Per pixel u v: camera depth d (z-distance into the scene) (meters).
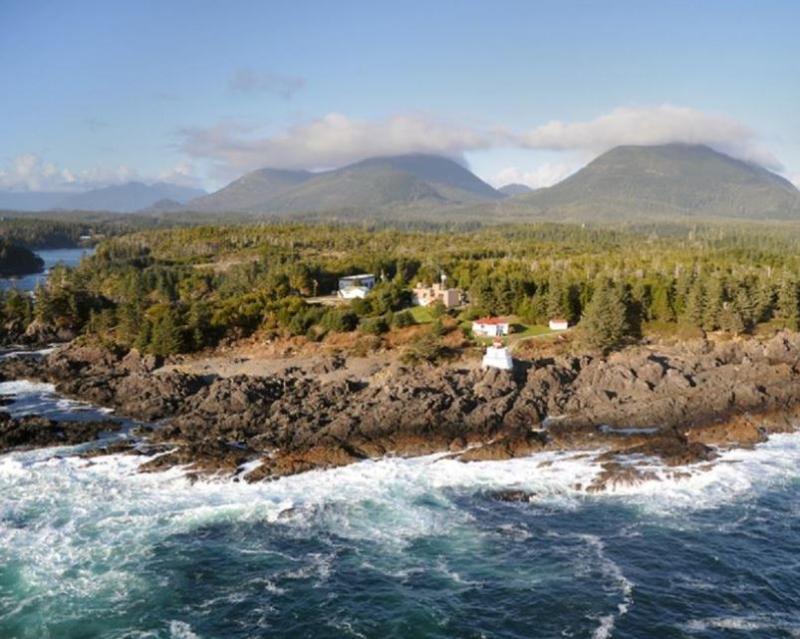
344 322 154.12
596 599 58.00
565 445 91.75
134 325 154.00
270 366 135.25
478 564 63.62
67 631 53.84
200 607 57.12
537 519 72.25
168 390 116.62
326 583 60.59
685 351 135.12
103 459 87.00
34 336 176.00
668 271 192.62
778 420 99.38
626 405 102.06
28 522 70.81
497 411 98.94
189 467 83.75
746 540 67.56
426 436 92.94
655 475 80.94
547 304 154.38
